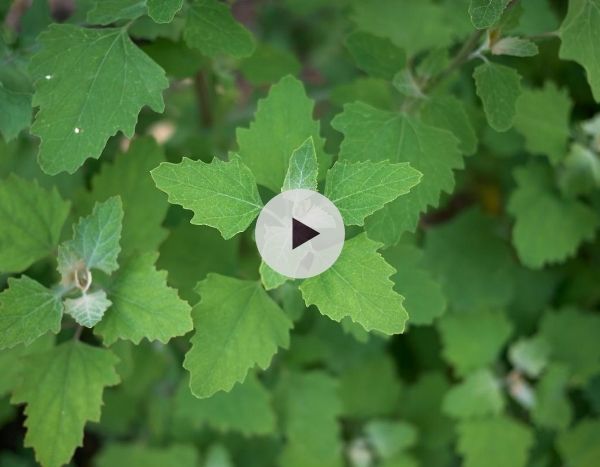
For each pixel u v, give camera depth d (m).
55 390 0.46
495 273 0.64
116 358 0.47
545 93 0.58
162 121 0.68
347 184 0.43
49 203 0.50
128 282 0.46
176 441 0.66
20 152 0.60
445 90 0.58
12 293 0.45
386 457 0.66
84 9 0.54
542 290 0.67
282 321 0.46
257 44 0.59
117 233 0.45
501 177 0.69
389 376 0.66
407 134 0.48
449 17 0.62
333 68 0.73
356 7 0.63
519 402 0.65
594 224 0.60
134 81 0.46
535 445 0.67
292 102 0.47
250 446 0.66
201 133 0.65
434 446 0.67
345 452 0.66
